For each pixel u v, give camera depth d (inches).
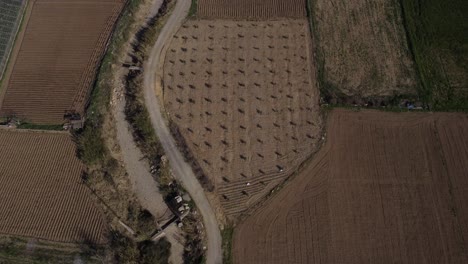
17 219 1362.0
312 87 1596.9
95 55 1672.0
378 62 1644.9
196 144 1489.9
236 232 1338.6
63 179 1427.2
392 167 1430.9
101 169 1438.2
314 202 1379.2
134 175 1433.3
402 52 1663.4
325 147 1476.4
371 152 1460.4
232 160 1460.4
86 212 1368.1
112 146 1486.2
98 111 1533.0
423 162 1437.0
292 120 1533.0
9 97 1605.6
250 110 1557.6
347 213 1355.8
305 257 1294.3
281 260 1291.8
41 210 1376.7
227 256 1296.8
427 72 1612.9
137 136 1499.8
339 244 1309.1
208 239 1317.7
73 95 1590.8
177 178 1419.8
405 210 1357.0
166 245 1301.7
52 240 1321.4
